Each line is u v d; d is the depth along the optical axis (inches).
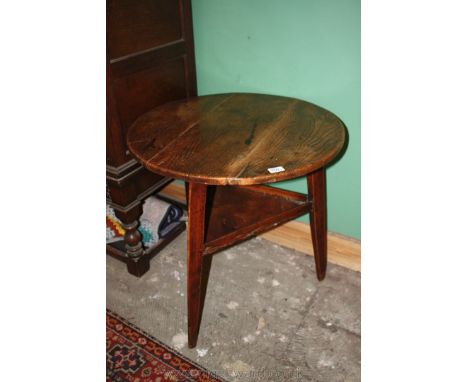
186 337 46.4
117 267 57.4
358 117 47.9
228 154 36.5
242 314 49.2
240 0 49.1
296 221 58.3
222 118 44.3
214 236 41.8
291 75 50.3
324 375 41.8
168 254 59.6
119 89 43.2
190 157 36.0
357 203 52.9
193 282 40.1
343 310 49.4
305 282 53.8
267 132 40.6
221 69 55.2
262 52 50.9
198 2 52.2
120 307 50.7
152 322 48.5
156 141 39.1
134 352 44.6
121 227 56.6
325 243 50.7
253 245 61.0
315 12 45.0
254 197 48.8
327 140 38.6
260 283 53.8
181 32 50.8
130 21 42.6
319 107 46.6
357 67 45.4
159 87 49.0
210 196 48.9
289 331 46.8
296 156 35.8
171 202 65.0
